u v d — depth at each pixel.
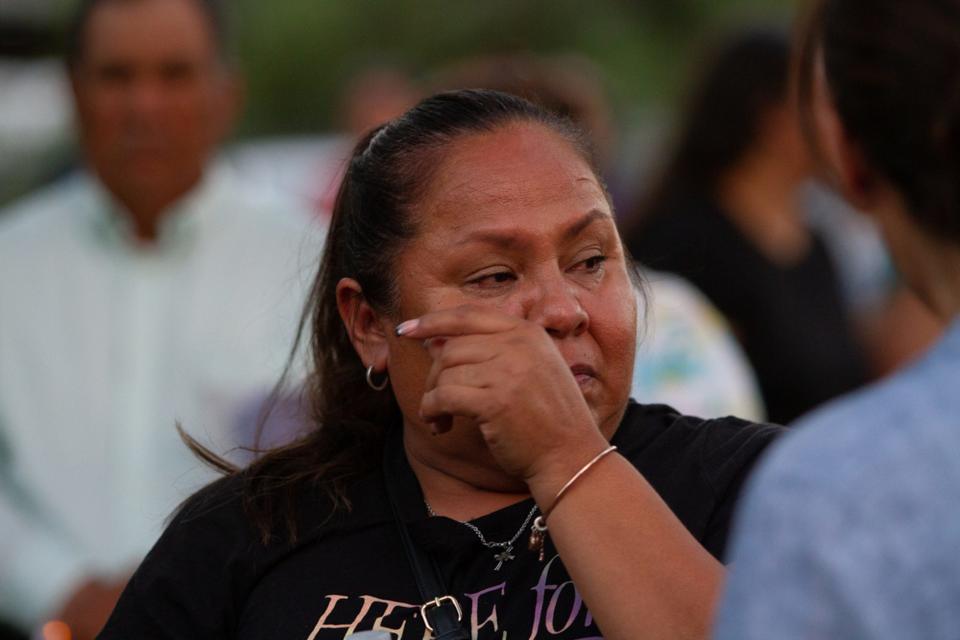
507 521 5.63
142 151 10.41
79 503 10.09
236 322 10.35
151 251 10.52
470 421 5.60
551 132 5.77
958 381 3.80
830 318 12.16
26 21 17.66
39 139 16.30
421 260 5.67
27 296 10.43
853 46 4.02
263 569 5.91
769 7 37.66
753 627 3.70
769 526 3.75
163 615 5.98
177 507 6.56
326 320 6.41
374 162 5.89
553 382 5.00
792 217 12.20
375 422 6.32
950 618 3.59
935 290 4.06
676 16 38.78
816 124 4.31
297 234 10.64
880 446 3.73
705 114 11.97
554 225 5.54
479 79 11.18
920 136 3.88
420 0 39.53
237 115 11.82
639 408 6.02
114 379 10.27
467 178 5.62
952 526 3.63
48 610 9.84
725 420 5.92
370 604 5.66
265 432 7.36
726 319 11.70
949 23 3.84
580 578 4.82
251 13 39.88
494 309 5.52
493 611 5.52
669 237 11.80
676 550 4.79
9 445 10.27
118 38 10.45
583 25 38.44
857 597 3.61
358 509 5.95
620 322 5.64
